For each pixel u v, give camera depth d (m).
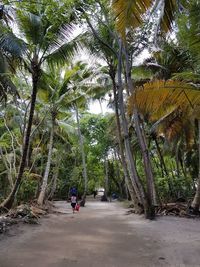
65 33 14.27
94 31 16.52
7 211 15.86
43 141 28.83
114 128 29.09
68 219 16.64
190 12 10.12
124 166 20.05
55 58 14.95
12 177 21.33
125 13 7.37
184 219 16.02
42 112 23.17
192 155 30.67
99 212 20.78
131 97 9.36
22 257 8.02
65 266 7.23
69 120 35.69
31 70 14.66
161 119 18.19
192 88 9.10
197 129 22.73
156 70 19.17
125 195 43.09
